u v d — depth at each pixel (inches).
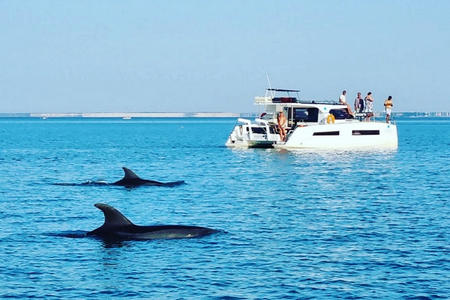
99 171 2765.7
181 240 1245.1
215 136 6707.7
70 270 1071.6
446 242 1267.2
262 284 1005.8
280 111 3570.4
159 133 7746.1
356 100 3560.5
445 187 2134.6
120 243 1227.2
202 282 1014.4
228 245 1226.6
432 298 946.1
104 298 949.8
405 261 1127.0
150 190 2030.0
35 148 4483.3
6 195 1940.2
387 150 3523.6
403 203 1777.8
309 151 3420.3
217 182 2272.4
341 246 1235.2
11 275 1048.8
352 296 956.0
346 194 1968.5
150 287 992.2
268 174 2539.4
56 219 1526.8
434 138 5885.8
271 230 1380.4
